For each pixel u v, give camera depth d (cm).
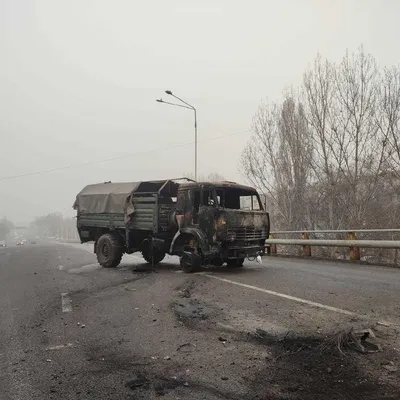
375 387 345
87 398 342
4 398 348
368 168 1750
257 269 1088
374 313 565
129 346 473
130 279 970
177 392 348
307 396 332
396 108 1675
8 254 2080
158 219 1133
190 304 672
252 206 1120
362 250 1549
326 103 1892
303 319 548
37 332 542
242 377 373
